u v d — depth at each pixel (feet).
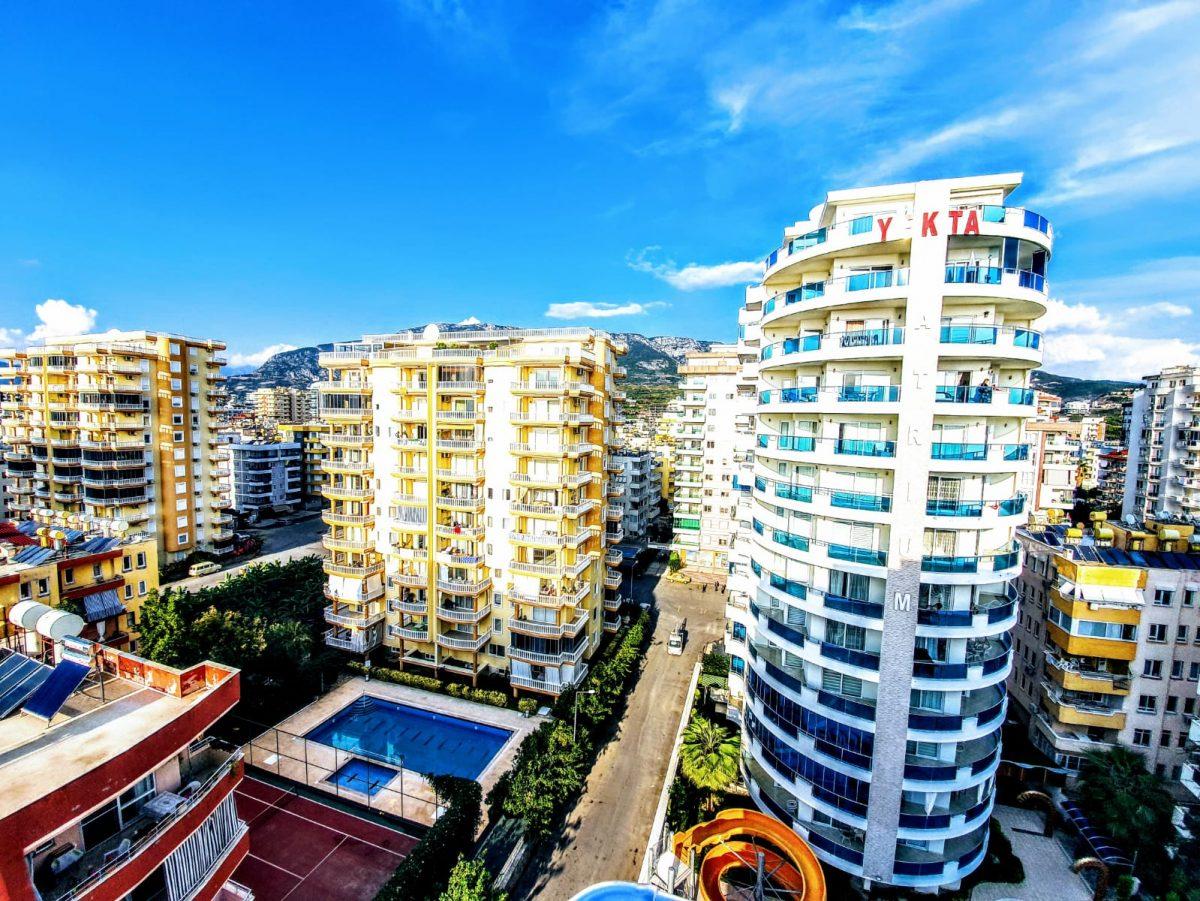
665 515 386.73
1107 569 115.96
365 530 172.86
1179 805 104.32
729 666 154.71
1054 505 260.21
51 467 250.37
